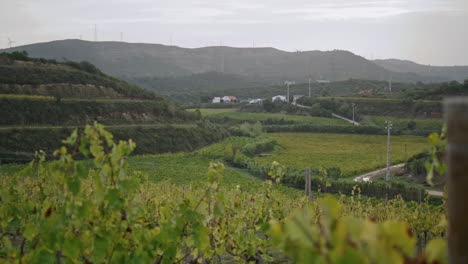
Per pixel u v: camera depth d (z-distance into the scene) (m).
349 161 55.78
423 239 11.44
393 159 54.88
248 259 6.95
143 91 70.19
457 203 1.33
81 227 3.95
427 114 80.81
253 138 71.38
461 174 1.32
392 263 1.26
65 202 4.05
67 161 3.68
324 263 1.32
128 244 4.36
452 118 1.34
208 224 6.28
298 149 67.38
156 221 7.62
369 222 1.35
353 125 80.19
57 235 3.82
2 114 46.22
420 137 73.88
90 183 9.96
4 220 5.41
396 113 85.50
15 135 42.34
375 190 27.83
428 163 2.70
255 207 7.52
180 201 4.86
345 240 1.31
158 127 58.12
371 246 1.29
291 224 1.46
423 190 25.66
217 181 4.87
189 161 49.09
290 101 111.56
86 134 3.66
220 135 69.69
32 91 54.47
